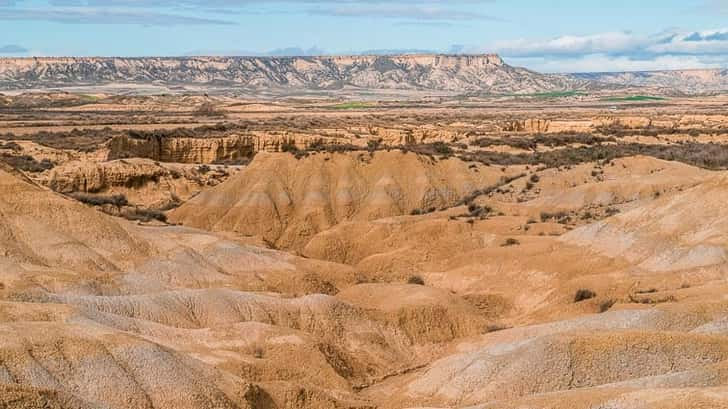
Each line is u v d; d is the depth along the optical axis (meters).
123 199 96.94
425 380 41.91
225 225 90.56
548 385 37.28
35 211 59.69
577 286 58.12
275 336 46.59
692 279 54.62
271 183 94.31
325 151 101.56
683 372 32.97
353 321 53.28
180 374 36.12
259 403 38.12
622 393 29.23
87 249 58.44
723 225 59.44
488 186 98.94
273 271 64.81
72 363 34.38
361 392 45.66
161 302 49.34
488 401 37.16
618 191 83.38
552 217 81.12
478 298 61.97
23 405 27.59
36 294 45.41
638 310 44.75
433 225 77.94
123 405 33.69
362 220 90.62
